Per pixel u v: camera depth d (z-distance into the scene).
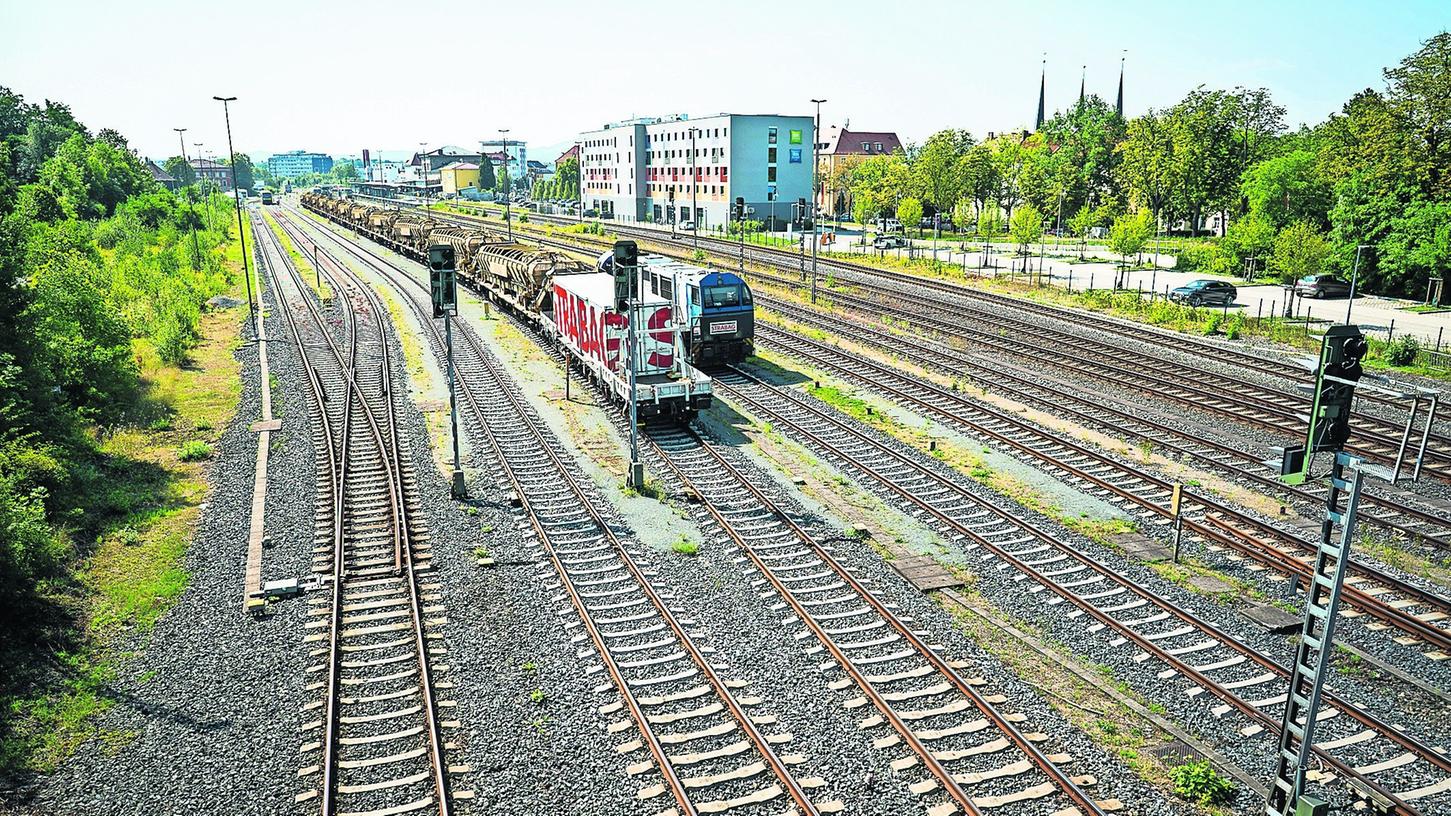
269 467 22.00
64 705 12.24
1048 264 67.94
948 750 11.09
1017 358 33.28
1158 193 82.62
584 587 15.62
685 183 110.81
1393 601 14.54
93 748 11.40
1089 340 35.69
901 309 43.84
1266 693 12.21
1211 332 36.88
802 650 13.49
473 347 36.47
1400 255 45.84
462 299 50.81
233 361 35.03
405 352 35.84
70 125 112.88
